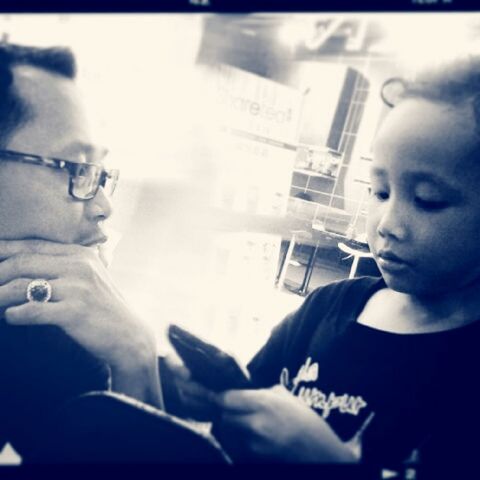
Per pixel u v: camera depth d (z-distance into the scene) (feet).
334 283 3.16
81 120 3.18
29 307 3.24
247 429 3.16
